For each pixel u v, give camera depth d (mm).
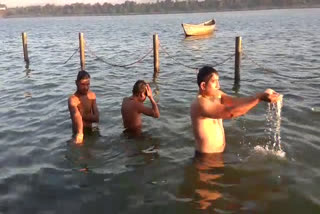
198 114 5629
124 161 5961
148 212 4488
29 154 6340
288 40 27750
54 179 5387
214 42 29078
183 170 5512
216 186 5004
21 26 86312
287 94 10328
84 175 5496
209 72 5359
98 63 18938
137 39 34844
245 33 37500
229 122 7625
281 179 5109
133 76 14805
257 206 4496
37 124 8008
